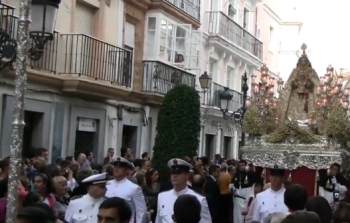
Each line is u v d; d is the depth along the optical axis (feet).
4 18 46.75
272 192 29.40
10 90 48.06
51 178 29.04
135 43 69.87
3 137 47.47
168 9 74.02
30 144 53.01
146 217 29.89
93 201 23.73
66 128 56.29
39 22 26.40
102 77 58.80
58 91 54.60
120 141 65.67
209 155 95.20
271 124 49.29
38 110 51.96
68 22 55.98
